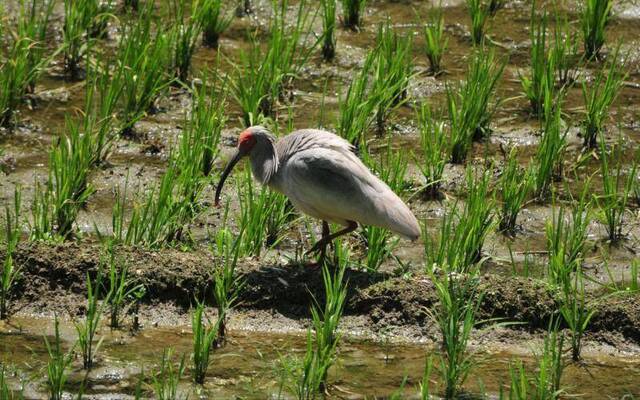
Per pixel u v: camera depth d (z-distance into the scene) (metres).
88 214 14.04
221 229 12.95
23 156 15.35
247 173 13.84
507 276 12.81
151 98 16.39
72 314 11.91
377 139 16.06
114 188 14.62
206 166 15.02
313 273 12.21
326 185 11.66
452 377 10.57
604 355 11.50
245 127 15.98
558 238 12.78
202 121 14.80
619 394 10.77
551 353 11.20
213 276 12.09
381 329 11.75
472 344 11.65
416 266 13.05
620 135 14.85
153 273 12.12
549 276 12.53
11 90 16.19
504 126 16.55
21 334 11.52
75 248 12.41
